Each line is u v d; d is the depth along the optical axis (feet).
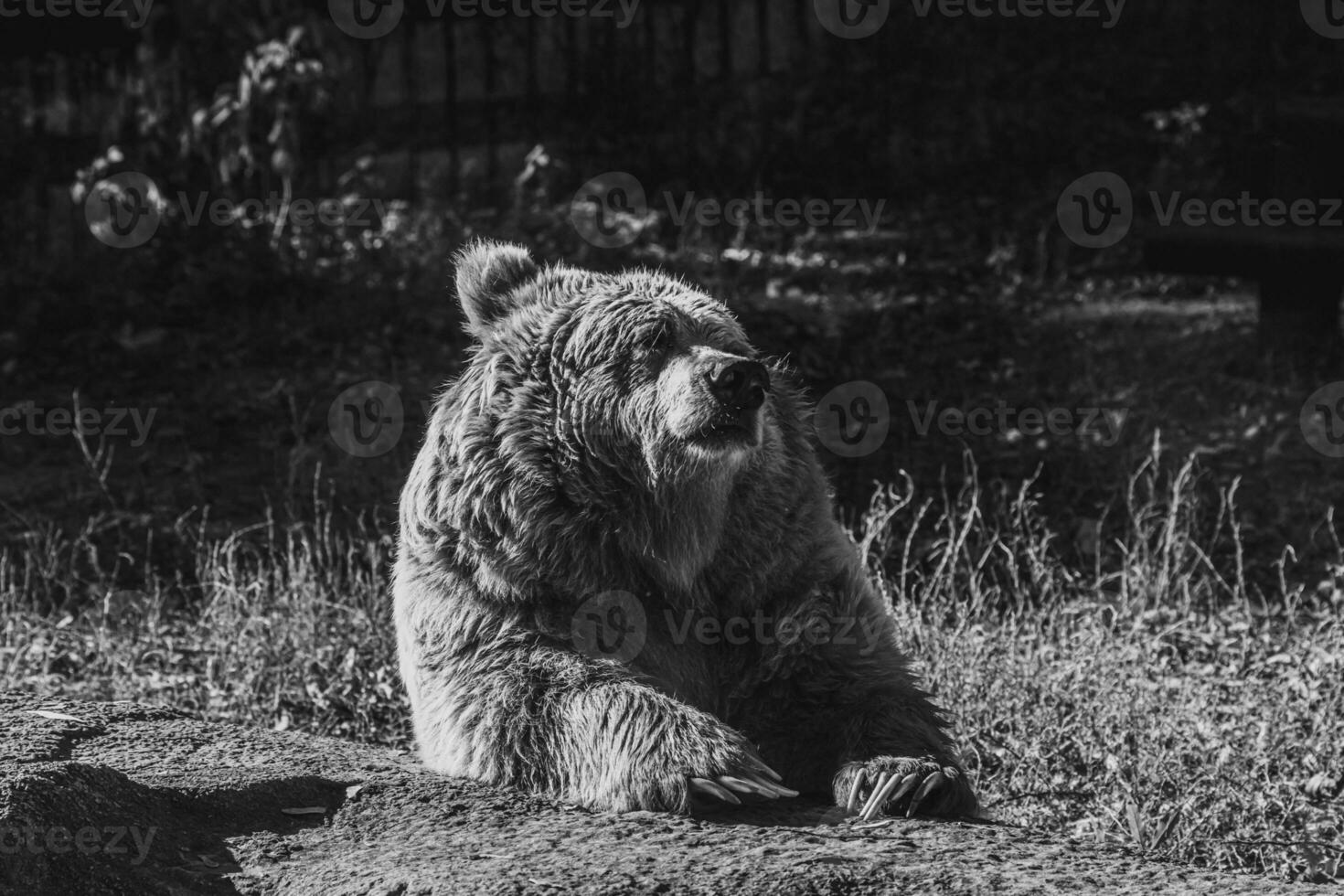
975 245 65.62
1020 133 73.87
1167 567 33.60
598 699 17.97
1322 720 27.20
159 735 20.24
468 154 72.28
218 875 16.28
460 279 21.40
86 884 15.99
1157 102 76.54
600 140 73.51
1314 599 33.81
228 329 55.16
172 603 35.78
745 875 15.03
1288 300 50.57
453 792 18.01
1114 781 25.67
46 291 57.67
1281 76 75.20
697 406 18.63
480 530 19.20
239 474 44.68
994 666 28.94
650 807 17.44
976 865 15.53
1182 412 47.42
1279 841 23.88
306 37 61.46
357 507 40.96
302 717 29.78
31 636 32.96
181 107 61.21
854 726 18.72
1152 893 14.75
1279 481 42.65
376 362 51.42
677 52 77.56
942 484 37.99
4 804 16.20
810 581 19.76
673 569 19.43
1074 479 42.96
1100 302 59.62
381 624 32.27
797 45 78.84
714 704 19.83
